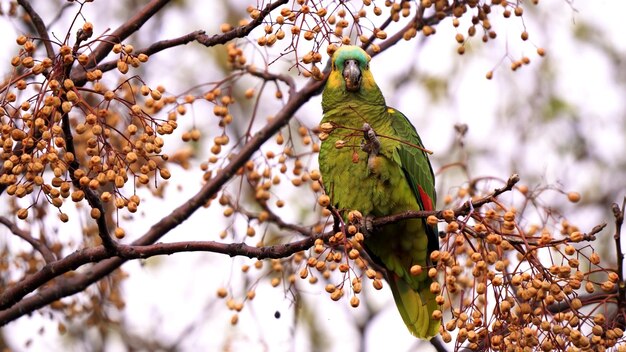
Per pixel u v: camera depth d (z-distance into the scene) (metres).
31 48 7.64
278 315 10.93
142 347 14.98
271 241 12.80
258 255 8.98
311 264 8.27
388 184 10.91
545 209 11.16
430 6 10.19
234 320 10.77
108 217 11.65
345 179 10.99
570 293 7.78
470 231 8.19
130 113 8.12
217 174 11.52
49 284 11.49
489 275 7.76
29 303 10.61
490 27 10.57
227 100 11.38
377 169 10.79
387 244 11.14
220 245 9.03
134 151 7.75
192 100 11.15
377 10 9.28
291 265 11.26
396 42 11.88
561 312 8.13
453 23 10.34
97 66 9.55
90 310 12.13
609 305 10.38
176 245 9.02
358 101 11.48
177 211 11.26
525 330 7.56
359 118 11.33
